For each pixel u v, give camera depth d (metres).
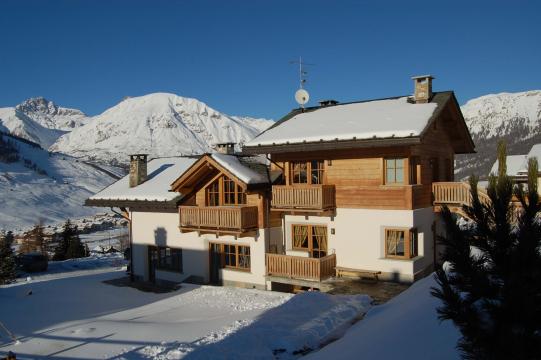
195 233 19.88
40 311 15.94
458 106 18.38
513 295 4.27
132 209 22.14
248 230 17.55
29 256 28.92
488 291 4.55
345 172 17.05
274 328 11.05
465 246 4.79
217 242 19.33
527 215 4.60
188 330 12.09
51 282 22.05
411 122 15.89
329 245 17.42
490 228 4.75
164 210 20.91
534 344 4.19
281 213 18.70
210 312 14.38
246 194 18.50
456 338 6.89
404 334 8.03
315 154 17.66
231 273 18.95
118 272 25.03
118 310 15.98
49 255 44.50
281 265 17.19
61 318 14.86
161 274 21.20
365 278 16.47
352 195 16.88
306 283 16.39
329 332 10.68
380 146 15.60
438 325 7.70
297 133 17.94
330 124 18.05
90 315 15.29
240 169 17.84
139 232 21.91
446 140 19.28
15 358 9.93
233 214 17.48
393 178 16.25
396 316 9.51
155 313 14.97
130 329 12.61
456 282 4.80
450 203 16.89
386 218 16.14
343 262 17.09
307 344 9.98
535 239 4.40
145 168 23.02
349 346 8.59
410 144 15.01
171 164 24.62
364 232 16.62
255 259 18.11
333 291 14.72
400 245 16.16
